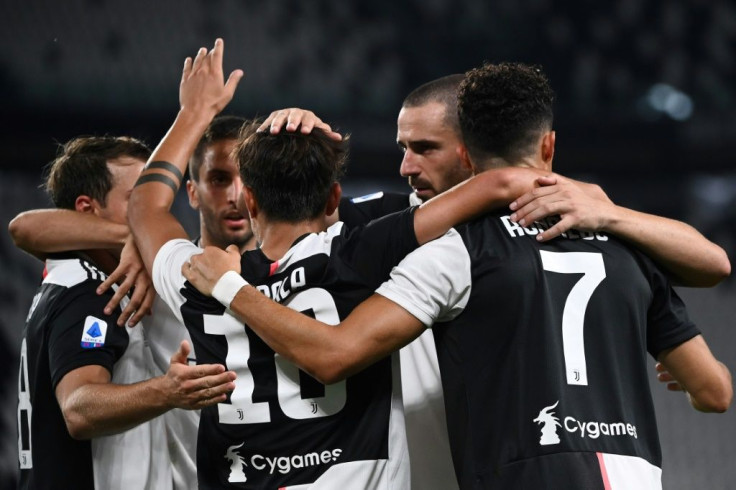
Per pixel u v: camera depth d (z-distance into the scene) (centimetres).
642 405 831
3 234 4084
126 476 984
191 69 1048
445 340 831
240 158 868
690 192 4697
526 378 795
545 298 805
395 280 809
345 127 4722
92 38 4588
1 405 3519
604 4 4941
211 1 4816
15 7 4506
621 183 4766
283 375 821
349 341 780
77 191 1056
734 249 4456
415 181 1184
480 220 848
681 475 3494
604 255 832
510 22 4925
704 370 885
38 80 4444
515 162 866
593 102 4838
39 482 973
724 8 4916
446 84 1172
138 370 1002
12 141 4362
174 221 927
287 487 815
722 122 4741
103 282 982
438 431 990
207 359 842
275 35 4853
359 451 816
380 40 4916
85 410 880
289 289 822
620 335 824
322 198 855
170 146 984
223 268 827
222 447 837
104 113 4509
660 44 4906
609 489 777
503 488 785
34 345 988
